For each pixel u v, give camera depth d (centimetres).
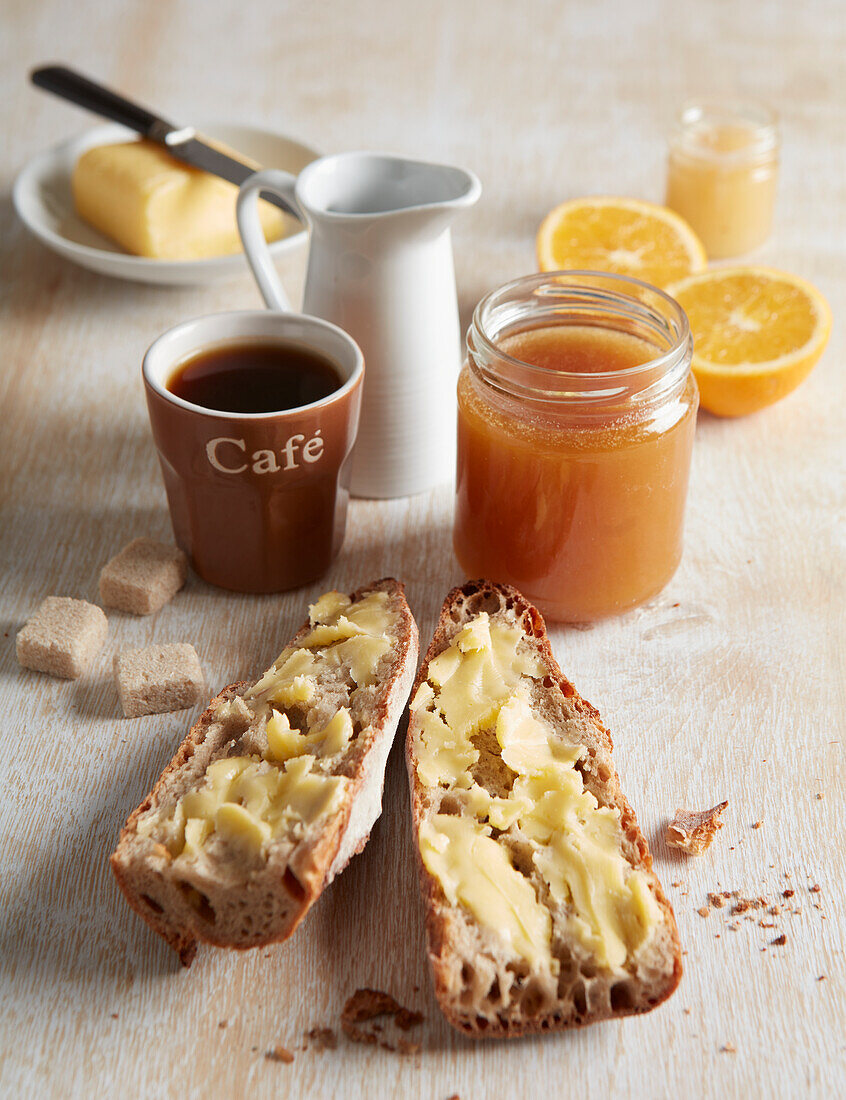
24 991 54
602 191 90
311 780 55
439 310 67
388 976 55
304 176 66
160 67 102
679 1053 53
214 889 53
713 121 85
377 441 69
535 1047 53
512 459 61
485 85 102
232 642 65
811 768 60
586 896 54
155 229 79
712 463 73
